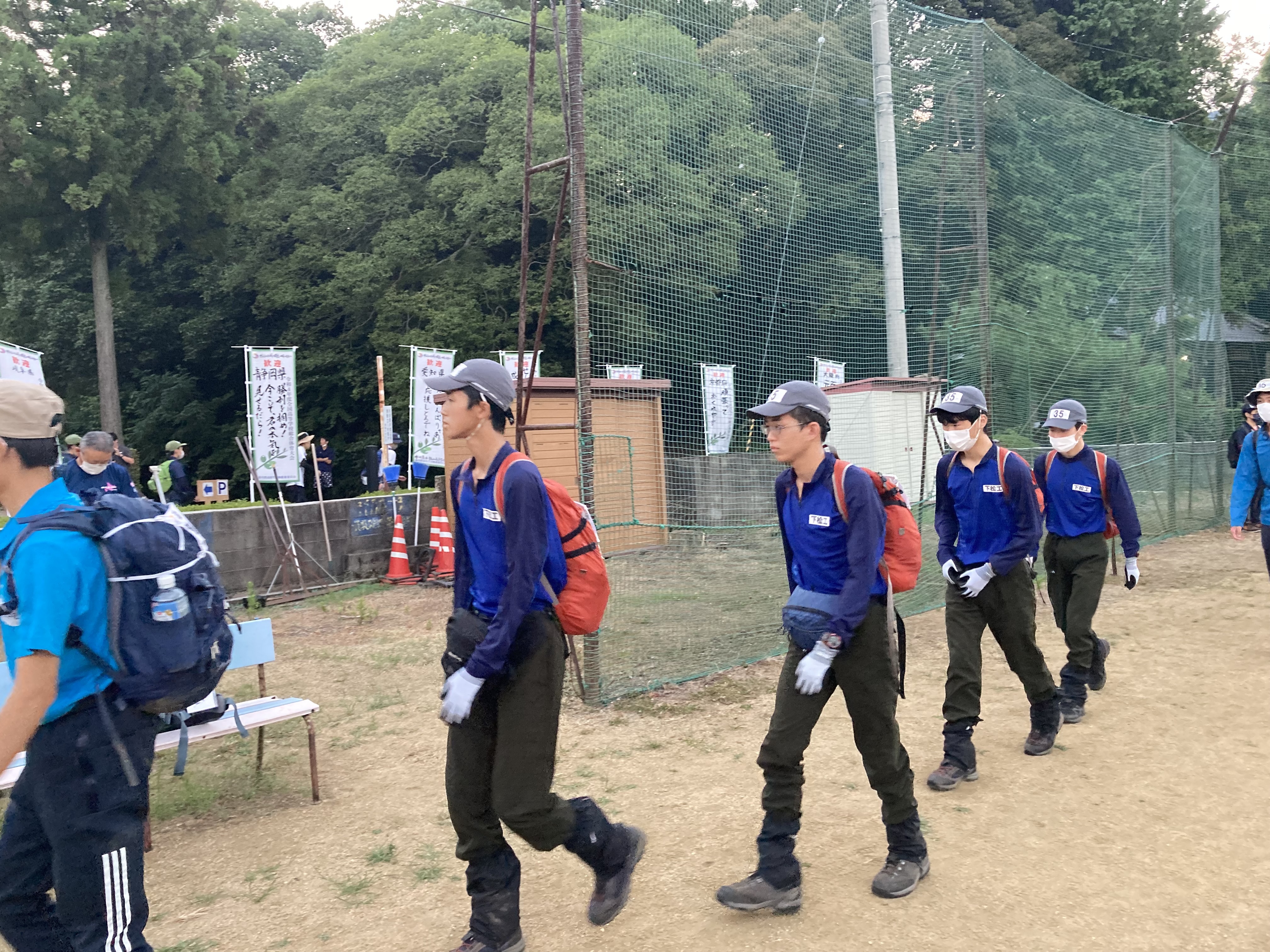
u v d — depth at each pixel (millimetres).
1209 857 3412
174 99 22797
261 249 25625
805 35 8102
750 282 7871
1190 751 4523
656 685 6066
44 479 2232
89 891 2135
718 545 9641
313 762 4461
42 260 27719
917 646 7047
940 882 3293
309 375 26266
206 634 2275
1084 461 5090
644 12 6527
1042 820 3811
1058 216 10328
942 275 9141
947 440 4316
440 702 6066
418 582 10734
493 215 22109
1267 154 13938
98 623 2133
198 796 4445
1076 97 10547
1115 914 3035
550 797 2709
